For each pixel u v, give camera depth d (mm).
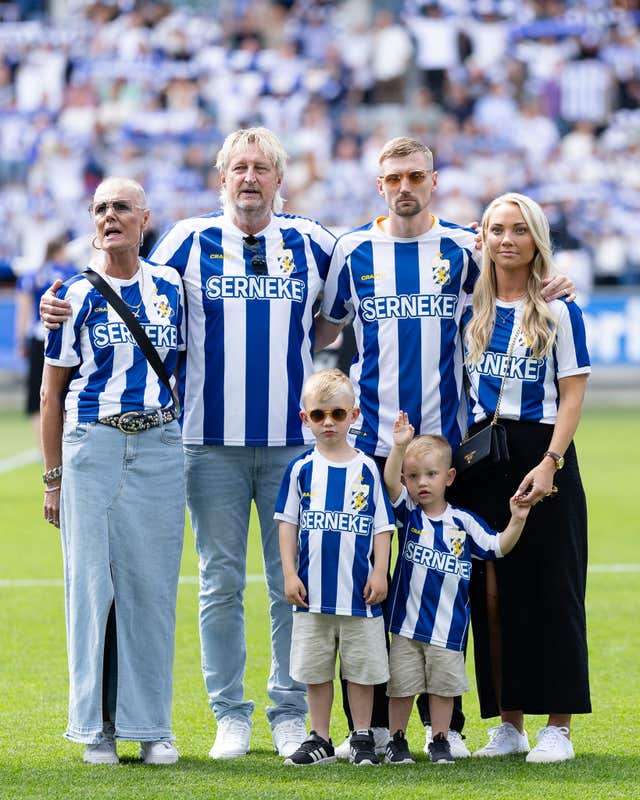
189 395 8992
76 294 8289
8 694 10102
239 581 9000
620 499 20516
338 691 10484
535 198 38812
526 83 41000
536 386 8539
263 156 8805
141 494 8266
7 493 21625
